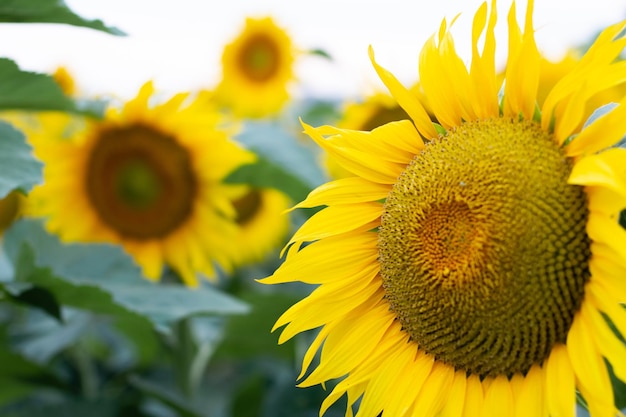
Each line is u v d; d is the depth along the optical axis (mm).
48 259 1201
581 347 790
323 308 917
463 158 879
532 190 836
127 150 1292
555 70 1268
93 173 1304
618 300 768
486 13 884
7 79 1039
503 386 873
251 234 1590
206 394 1588
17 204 1428
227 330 1326
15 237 1237
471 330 873
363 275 923
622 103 777
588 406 796
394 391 903
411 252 896
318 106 1764
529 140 864
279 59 1842
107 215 1312
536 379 852
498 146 869
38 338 1372
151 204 1305
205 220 1312
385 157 923
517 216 837
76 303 1070
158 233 1317
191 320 1326
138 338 1401
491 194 856
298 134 1726
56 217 1312
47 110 1097
